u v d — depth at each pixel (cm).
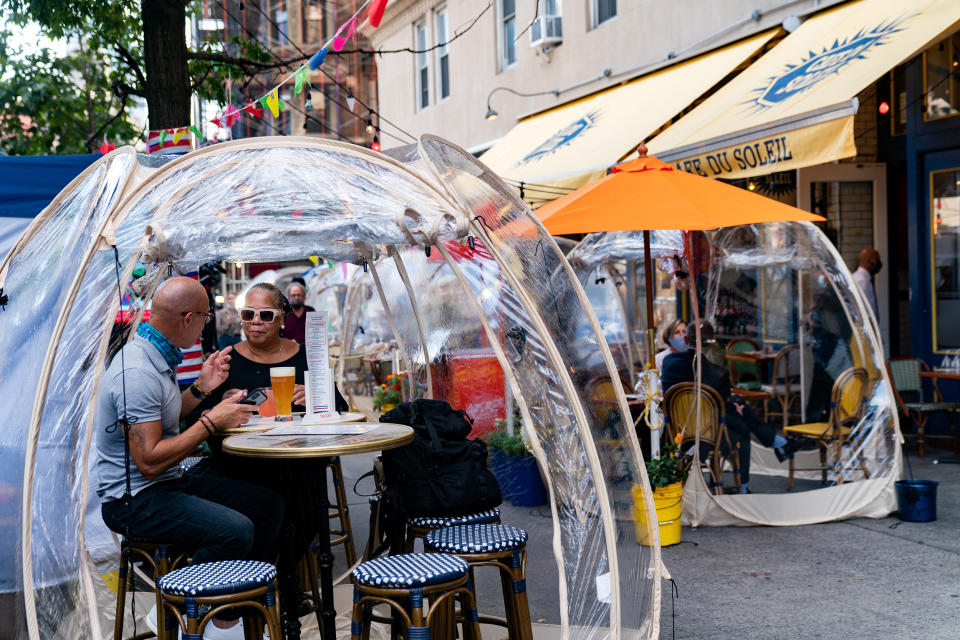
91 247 392
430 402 468
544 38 1401
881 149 1057
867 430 712
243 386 523
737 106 838
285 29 2623
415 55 1959
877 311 977
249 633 377
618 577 417
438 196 421
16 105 1402
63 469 413
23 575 394
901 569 562
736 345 1134
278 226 390
